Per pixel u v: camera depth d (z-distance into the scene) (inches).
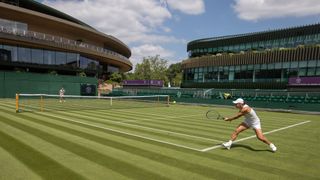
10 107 921.5
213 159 312.0
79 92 1895.9
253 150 362.6
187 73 2576.3
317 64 1673.2
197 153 337.7
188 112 948.6
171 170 268.1
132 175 250.5
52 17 2075.5
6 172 250.5
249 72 2049.7
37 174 247.1
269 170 278.1
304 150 373.7
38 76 1696.6
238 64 2113.7
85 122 579.8
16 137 400.2
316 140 457.7
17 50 1838.1
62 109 896.9
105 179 238.7
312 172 275.7
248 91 1424.7
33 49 1919.3
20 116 655.1
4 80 1567.4
